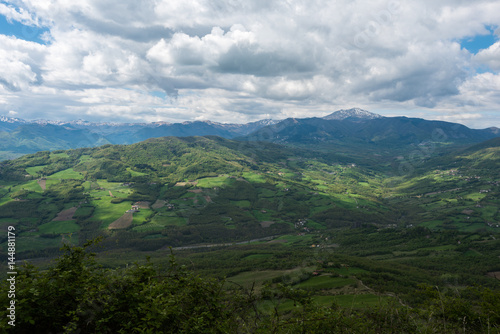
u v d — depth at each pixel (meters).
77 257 4.50
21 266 4.11
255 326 4.94
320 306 5.66
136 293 4.15
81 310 4.08
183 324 4.29
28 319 3.61
